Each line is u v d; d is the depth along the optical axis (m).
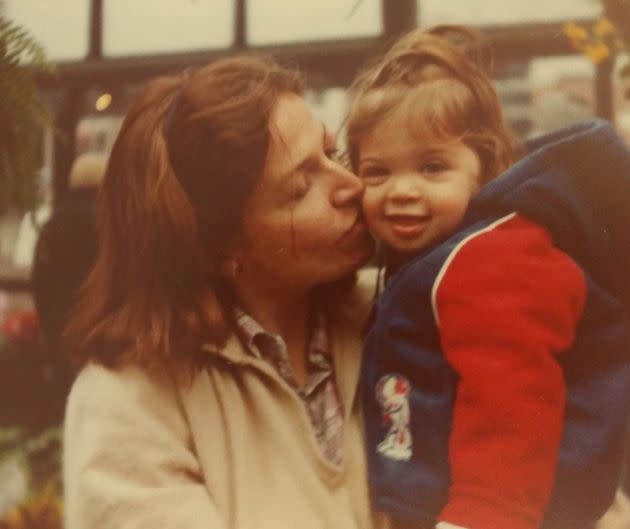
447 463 0.79
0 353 1.42
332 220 0.84
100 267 0.85
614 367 0.84
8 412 1.40
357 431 0.85
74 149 1.42
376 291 0.95
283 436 0.80
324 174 0.84
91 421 0.79
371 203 0.87
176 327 0.82
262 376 0.83
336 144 0.92
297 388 0.86
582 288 0.82
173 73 0.91
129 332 0.82
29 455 1.39
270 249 0.83
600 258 0.86
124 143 0.85
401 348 0.84
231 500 0.79
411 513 0.79
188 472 0.79
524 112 1.56
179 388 0.82
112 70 1.57
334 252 0.85
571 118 1.54
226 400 0.81
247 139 0.80
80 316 0.85
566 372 0.83
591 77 1.55
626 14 1.25
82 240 1.25
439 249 0.84
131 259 0.83
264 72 0.85
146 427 0.79
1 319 1.45
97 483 0.76
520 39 1.61
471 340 0.79
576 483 0.79
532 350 0.77
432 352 0.82
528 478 0.75
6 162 0.99
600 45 1.26
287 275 0.85
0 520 1.35
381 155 0.87
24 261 1.32
